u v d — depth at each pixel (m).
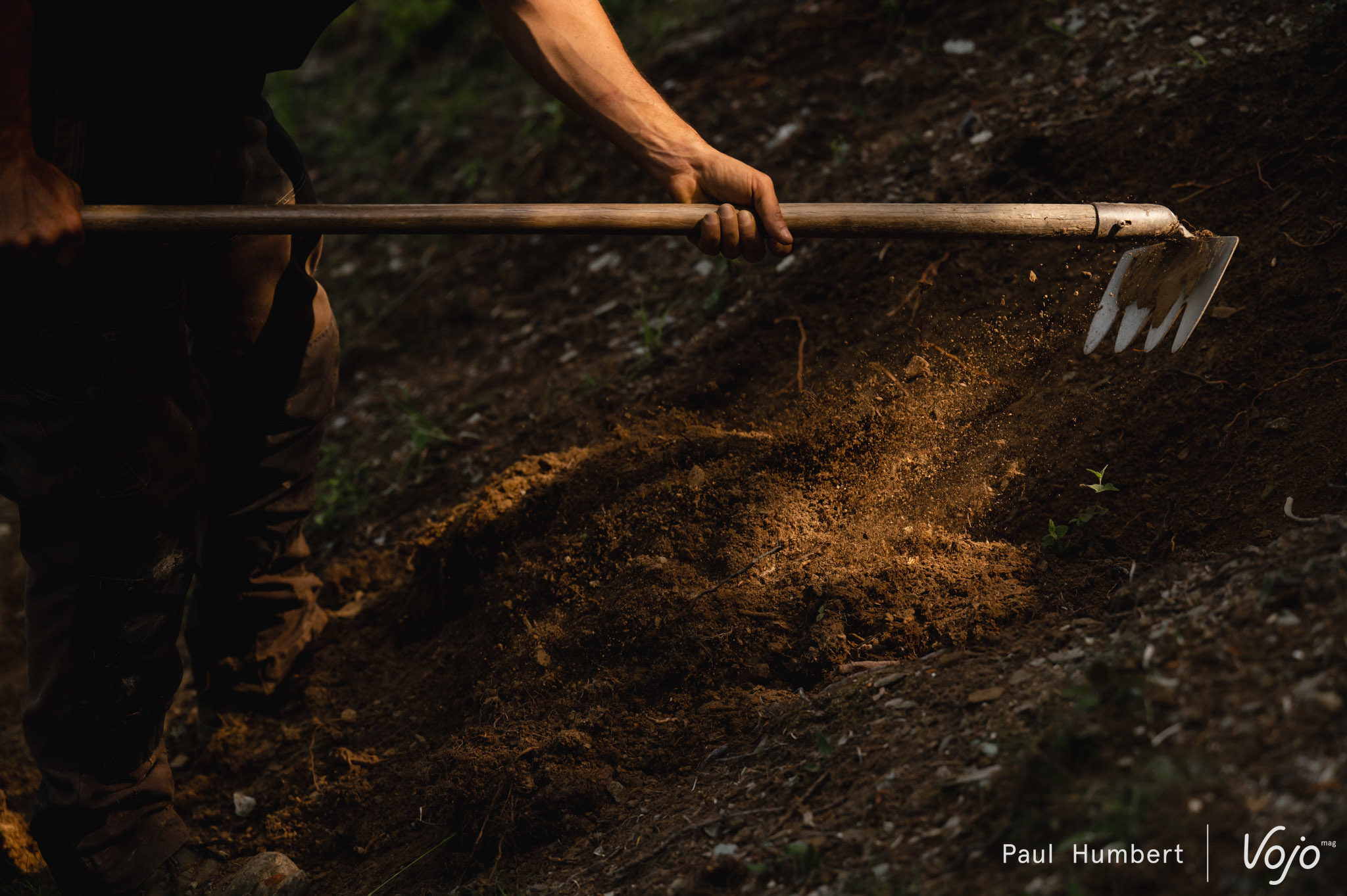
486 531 2.92
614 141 2.39
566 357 3.86
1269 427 2.29
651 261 4.05
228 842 2.62
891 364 2.94
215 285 2.43
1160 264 2.39
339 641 3.10
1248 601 1.75
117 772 2.34
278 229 2.11
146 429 2.16
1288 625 1.65
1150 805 1.48
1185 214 2.81
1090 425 2.54
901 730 1.92
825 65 4.25
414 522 3.56
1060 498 2.42
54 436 2.10
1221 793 1.45
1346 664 1.52
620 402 3.46
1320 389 2.30
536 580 2.69
